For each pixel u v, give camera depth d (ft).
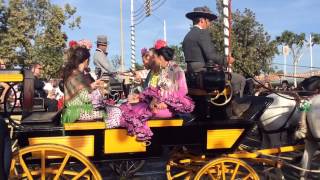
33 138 17.03
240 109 20.76
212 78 18.95
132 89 28.45
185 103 18.79
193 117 19.39
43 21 104.99
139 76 28.86
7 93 19.35
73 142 17.37
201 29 21.34
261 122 24.71
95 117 18.02
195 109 19.58
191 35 21.24
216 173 18.92
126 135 17.78
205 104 19.47
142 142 17.94
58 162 17.02
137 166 26.43
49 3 104.94
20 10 102.94
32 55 101.24
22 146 17.11
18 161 17.04
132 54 70.28
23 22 101.50
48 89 38.01
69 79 18.19
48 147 16.46
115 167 26.27
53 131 17.12
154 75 19.74
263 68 61.36
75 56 18.52
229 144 19.38
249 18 61.41
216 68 19.75
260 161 20.93
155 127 18.31
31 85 17.30
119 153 17.79
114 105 18.60
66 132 17.26
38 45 102.73
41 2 103.81
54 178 16.71
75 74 18.37
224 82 19.15
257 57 61.41
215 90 19.25
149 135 17.76
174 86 18.95
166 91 18.83
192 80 19.72
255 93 30.35
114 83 27.27
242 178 19.89
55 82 43.19
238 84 23.95
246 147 25.55
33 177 17.60
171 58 19.65
